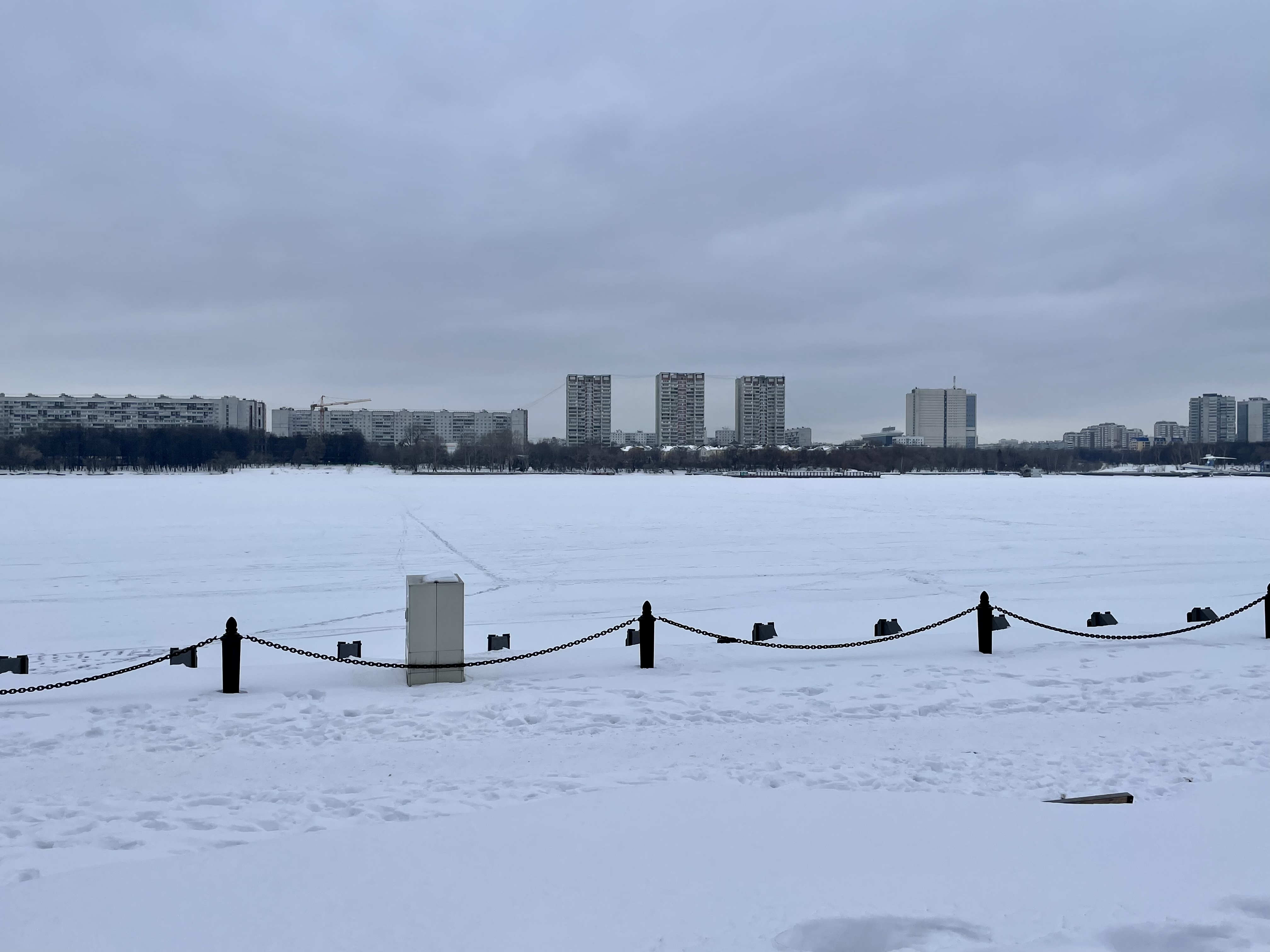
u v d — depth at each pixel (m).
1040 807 7.16
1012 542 39.03
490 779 8.23
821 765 8.63
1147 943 4.81
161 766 8.62
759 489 98.69
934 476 184.62
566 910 5.33
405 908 5.36
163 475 149.00
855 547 36.84
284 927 5.13
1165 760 8.71
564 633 18.81
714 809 7.13
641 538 40.66
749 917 5.21
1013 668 13.20
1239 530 45.22
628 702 11.12
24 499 69.50
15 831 6.86
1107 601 22.83
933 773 8.36
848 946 4.91
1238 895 5.35
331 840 6.45
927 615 20.88
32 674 14.23
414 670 12.12
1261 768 8.45
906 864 5.97
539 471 193.38
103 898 5.50
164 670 13.78
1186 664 13.44
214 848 6.54
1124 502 73.06
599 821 6.85
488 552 34.75
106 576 27.97
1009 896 5.43
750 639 16.89
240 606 22.73
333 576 28.12
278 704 10.94
